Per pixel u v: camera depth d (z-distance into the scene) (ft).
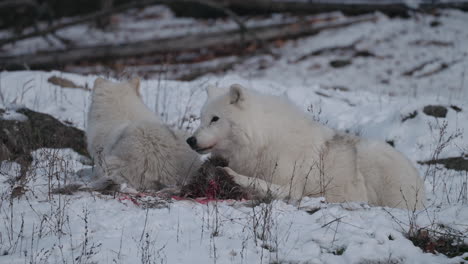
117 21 120.98
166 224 26.53
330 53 93.25
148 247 23.94
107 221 26.53
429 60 86.69
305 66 89.20
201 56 96.73
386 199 32.14
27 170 34.06
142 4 98.53
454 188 38.09
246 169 32.40
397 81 80.89
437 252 25.44
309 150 31.99
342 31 101.55
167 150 32.99
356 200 32.30
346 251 24.35
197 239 25.07
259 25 106.73
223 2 112.88
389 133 48.57
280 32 100.17
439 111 49.37
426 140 46.24
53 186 31.30
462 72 81.00
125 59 94.02
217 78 64.69
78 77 60.59
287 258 23.81
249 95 31.60
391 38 96.63
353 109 55.26
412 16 104.88
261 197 30.30
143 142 32.53
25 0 100.37
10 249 24.18
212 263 23.16
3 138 41.19
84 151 44.01
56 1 120.78
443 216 28.45
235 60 93.76
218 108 31.55
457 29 97.25
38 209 27.94
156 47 93.25
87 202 28.76
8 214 27.45
